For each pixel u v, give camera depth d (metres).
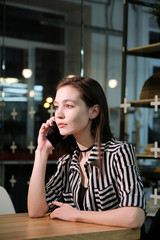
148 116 3.48
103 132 1.55
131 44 3.50
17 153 4.08
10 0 4.14
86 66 3.99
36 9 4.16
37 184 1.60
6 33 4.14
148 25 3.51
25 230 1.27
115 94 4.00
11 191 4.05
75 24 4.05
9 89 4.12
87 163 1.51
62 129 1.48
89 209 1.52
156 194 2.67
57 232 1.24
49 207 1.62
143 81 3.37
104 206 1.49
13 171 4.06
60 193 1.70
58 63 4.12
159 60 3.33
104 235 1.27
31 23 4.17
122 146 1.49
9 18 4.16
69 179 1.67
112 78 4.03
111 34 4.04
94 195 1.51
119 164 1.46
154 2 3.15
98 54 4.00
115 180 1.48
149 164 3.32
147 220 2.62
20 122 4.10
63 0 4.09
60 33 4.11
